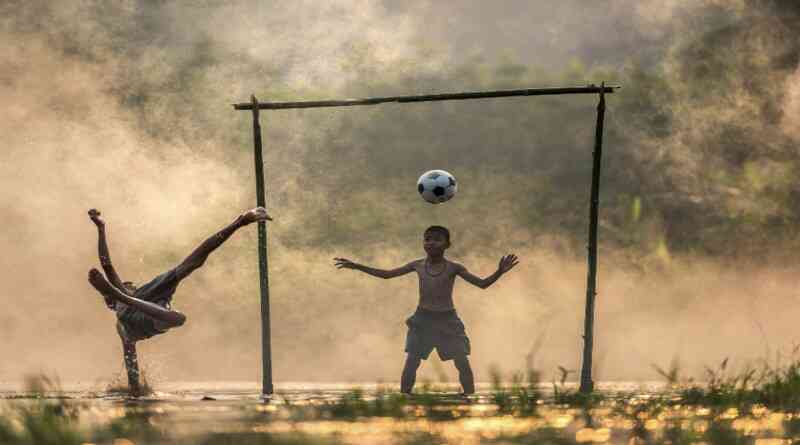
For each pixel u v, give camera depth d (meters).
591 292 27.72
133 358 26.28
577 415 18.12
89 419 17.20
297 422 16.67
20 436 14.18
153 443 13.56
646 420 17.19
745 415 18.08
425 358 30.02
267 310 27.89
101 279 24.59
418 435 14.62
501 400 20.81
